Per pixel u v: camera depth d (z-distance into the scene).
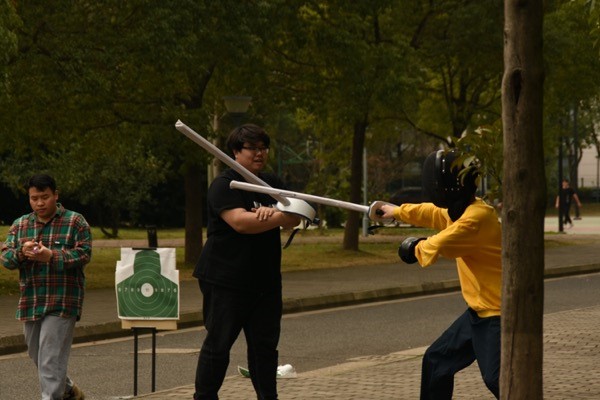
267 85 30.83
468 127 38.97
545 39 34.66
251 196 8.38
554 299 22.48
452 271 28.67
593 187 94.19
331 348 15.75
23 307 9.95
